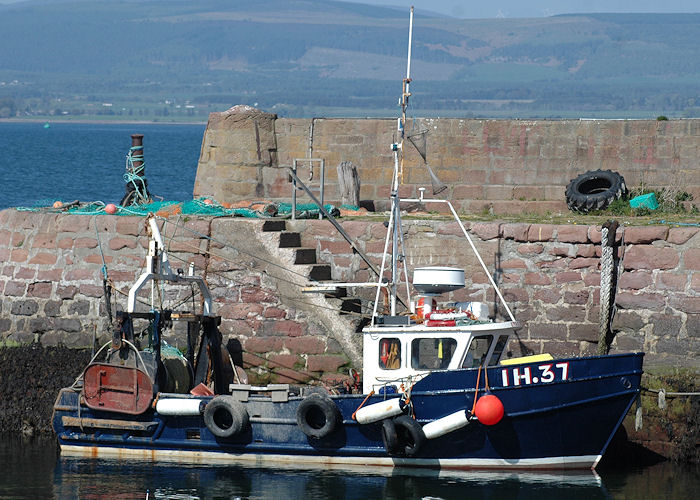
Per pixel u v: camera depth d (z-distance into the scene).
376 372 42.03
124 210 55.53
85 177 171.25
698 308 47.59
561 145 63.97
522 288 50.16
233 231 51.62
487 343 41.75
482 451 40.62
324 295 49.97
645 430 45.00
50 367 50.91
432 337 41.38
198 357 47.97
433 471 41.06
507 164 64.56
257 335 50.91
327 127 66.25
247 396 42.25
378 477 40.62
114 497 38.38
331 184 66.25
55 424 44.28
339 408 41.25
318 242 52.72
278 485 39.69
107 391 43.44
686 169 62.78
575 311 49.41
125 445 43.75
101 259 53.53
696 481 40.91
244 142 66.62
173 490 39.16
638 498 38.38
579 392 39.72
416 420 40.53
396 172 45.41
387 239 45.19
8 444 46.56
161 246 45.91
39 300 54.16
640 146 63.22
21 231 55.16
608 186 62.22
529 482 40.03
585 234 49.19
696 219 54.19
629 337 48.66
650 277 48.34
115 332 43.38
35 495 38.59
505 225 50.34
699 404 44.47
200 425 42.78
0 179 163.62
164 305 52.12
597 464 42.12
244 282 51.28
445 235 51.34
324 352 49.94
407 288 46.66
